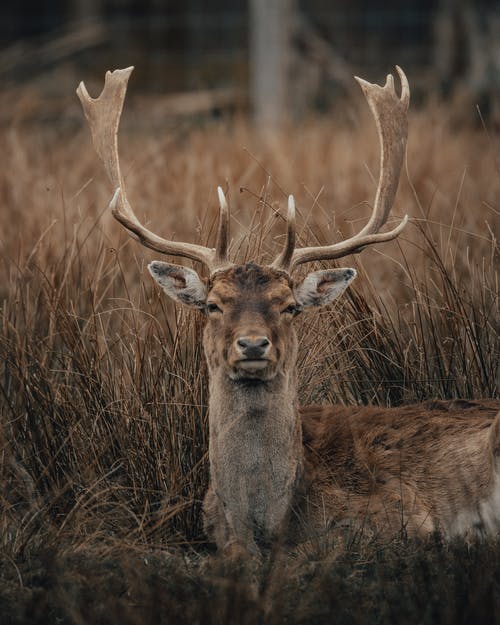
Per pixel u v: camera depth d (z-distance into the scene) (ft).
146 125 101.35
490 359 43.09
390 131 41.70
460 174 65.21
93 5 131.44
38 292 46.60
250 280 35.86
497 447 35.99
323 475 37.63
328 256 38.81
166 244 38.52
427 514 36.78
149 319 42.60
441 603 29.27
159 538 36.50
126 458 39.52
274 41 107.65
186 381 40.04
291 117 98.78
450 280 45.37
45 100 110.63
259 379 34.83
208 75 129.39
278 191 61.62
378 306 44.39
